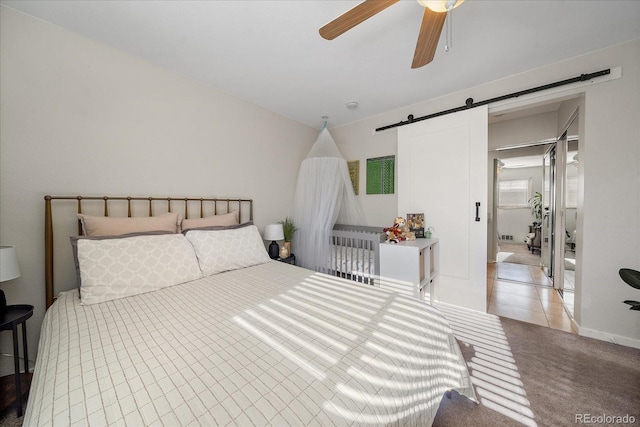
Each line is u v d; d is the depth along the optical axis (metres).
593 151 2.01
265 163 3.17
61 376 0.80
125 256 1.57
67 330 1.09
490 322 2.36
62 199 1.71
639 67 1.83
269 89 2.64
